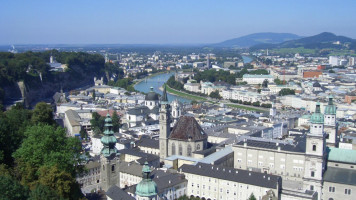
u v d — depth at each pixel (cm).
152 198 11438
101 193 17688
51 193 13675
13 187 12825
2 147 18775
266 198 18600
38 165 16925
